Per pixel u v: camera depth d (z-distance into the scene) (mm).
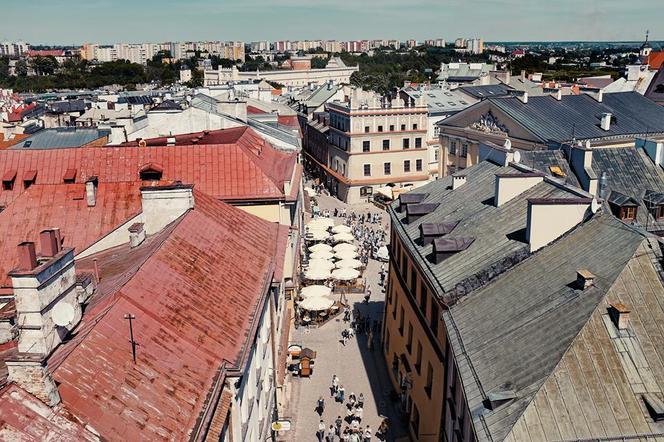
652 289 24156
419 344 39969
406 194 50156
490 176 45562
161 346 23984
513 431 20672
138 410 20312
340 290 69438
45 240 25406
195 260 31641
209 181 50031
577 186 48031
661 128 71750
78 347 21047
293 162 62562
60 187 45438
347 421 43938
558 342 23344
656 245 25359
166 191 36500
